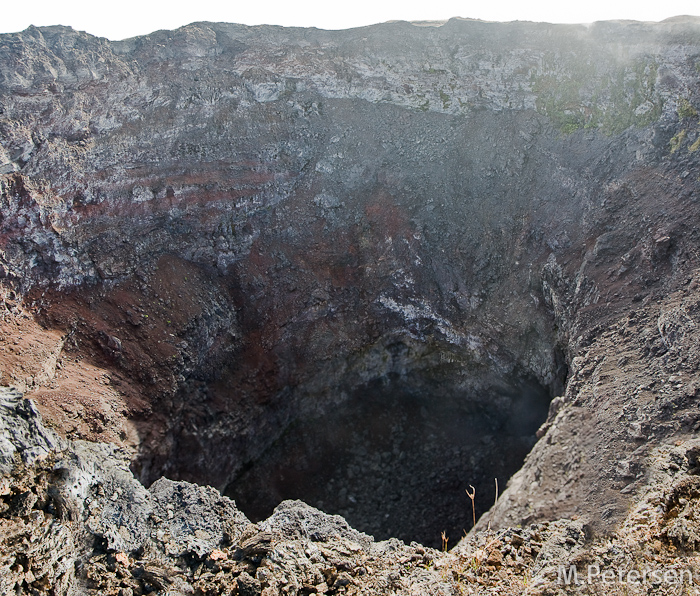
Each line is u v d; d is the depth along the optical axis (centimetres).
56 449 1028
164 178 1917
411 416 2117
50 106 1756
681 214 1567
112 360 1655
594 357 1525
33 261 1639
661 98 1817
